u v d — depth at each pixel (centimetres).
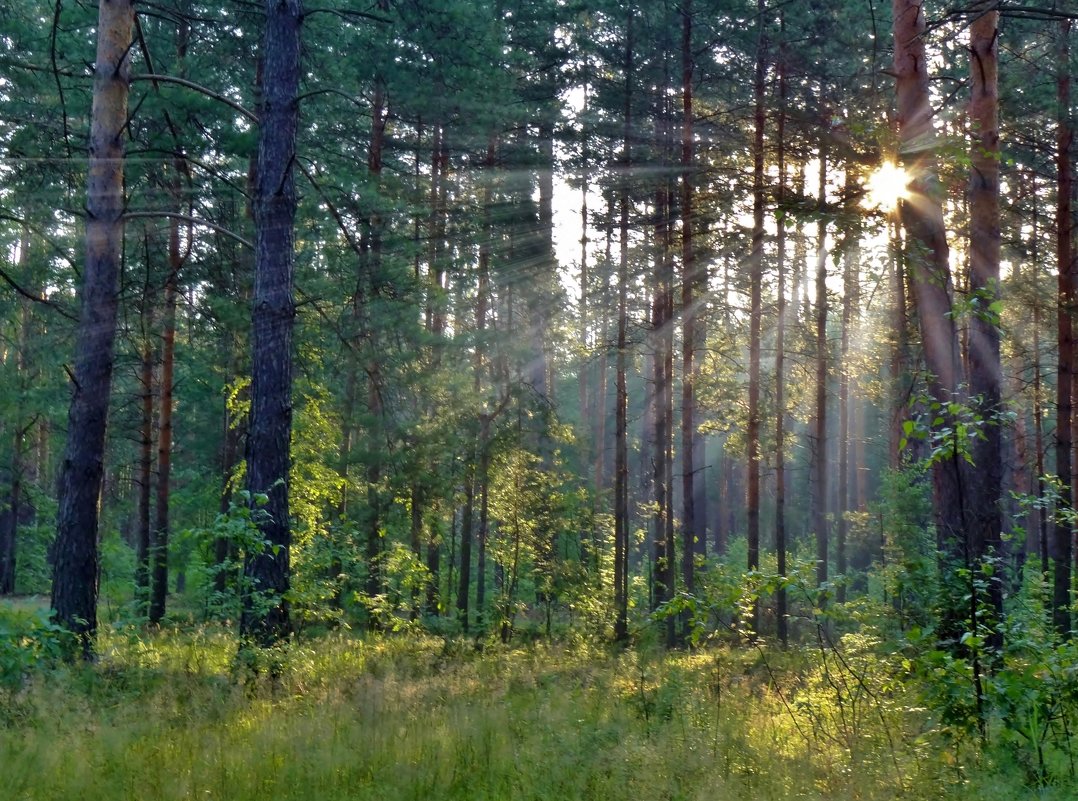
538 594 2319
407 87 1825
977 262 1117
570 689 962
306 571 1422
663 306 2455
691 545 2233
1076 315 1756
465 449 1942
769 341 2925
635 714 796
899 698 694
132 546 3962
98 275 1159
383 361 1738
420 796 552
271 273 1095
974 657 636
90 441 1135
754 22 2148
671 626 2228
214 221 1666
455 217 2223
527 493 2183
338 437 1831
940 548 967
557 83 2483
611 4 2284
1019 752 600
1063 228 1791
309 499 1777
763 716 761
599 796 549
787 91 2220
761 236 2247
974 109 1137
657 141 2381
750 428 2309
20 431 2923
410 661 1127
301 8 1138
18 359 2230
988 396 1070
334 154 2042
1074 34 1719
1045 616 880
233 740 652
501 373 2128
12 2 1487
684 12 2198
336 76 1792
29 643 794
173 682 846
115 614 1312
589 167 2516
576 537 2372
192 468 3325
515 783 574
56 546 1122
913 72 1020
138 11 1252
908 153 885
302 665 956
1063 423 1773
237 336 1688
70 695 756
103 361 1153
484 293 2412
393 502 1909
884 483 2486
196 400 2848
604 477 4125
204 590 1059
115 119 1175
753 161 2303
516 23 2459
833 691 766
